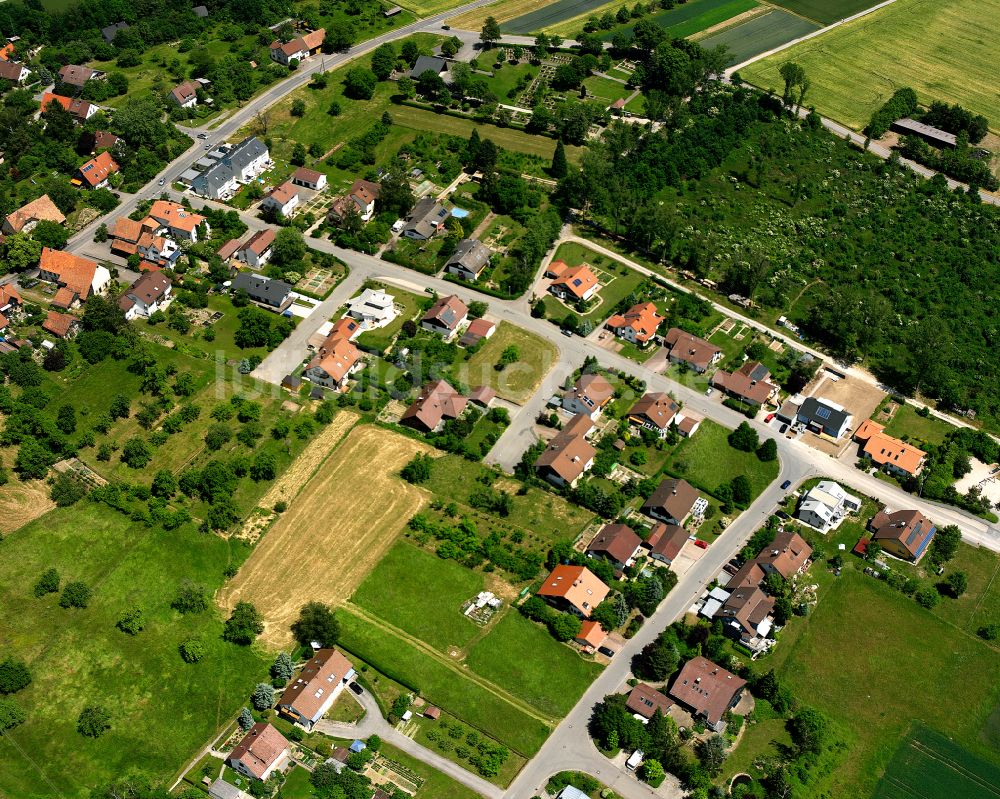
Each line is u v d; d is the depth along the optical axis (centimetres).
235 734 14275
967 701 15388
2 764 13662
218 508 17050
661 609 16312
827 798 13962
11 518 16788
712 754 13838
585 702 14925
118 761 13850
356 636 15538
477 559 16800
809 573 17112
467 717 14600
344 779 13500
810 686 15400
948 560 17425
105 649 15088
